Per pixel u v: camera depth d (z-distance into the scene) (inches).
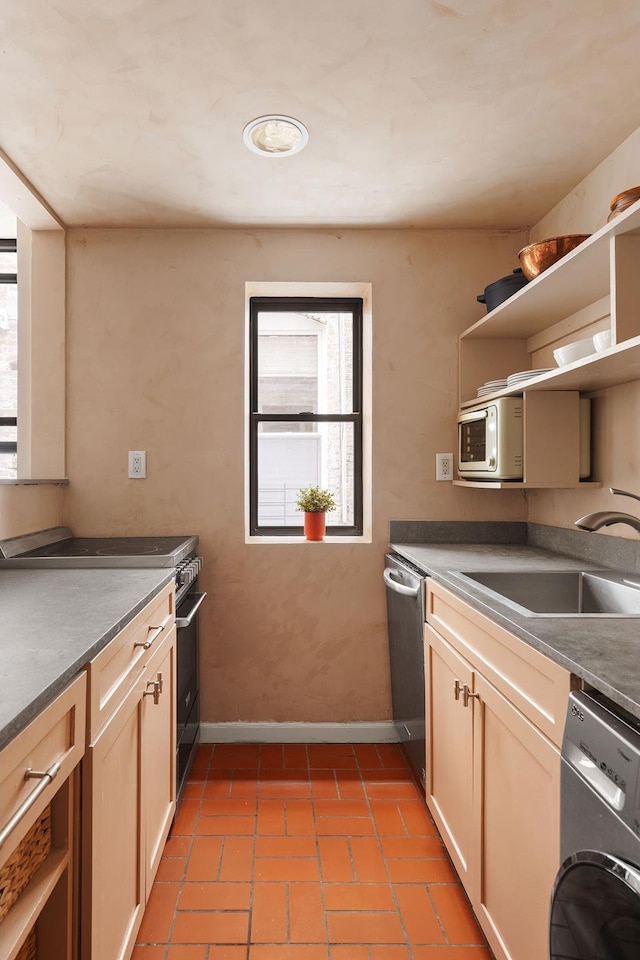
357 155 76.0
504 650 49.3
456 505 100.7
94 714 41.0
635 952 29.1
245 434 100.1
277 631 99.3
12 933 29.9
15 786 29.4
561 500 89.3
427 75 60.7
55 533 90.7
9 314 107.7
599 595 68.0
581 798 34.4
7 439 105.8
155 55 57.6
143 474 97.3
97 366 97.1
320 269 99.3
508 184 84.2
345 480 120.9
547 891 40.5
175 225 96.5
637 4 51.5
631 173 71.9
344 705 100.0
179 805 79.4
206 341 98.2
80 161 76.9
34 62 58.5
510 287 83.7
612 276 56.2
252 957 54.6
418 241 100.3
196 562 85.5
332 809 78.7
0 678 33.6
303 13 52.4
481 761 54.2
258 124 69.0
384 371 100.3
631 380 71.1
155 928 57.7
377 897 62.3
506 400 80.7
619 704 31.6
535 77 61.2
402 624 88.4
